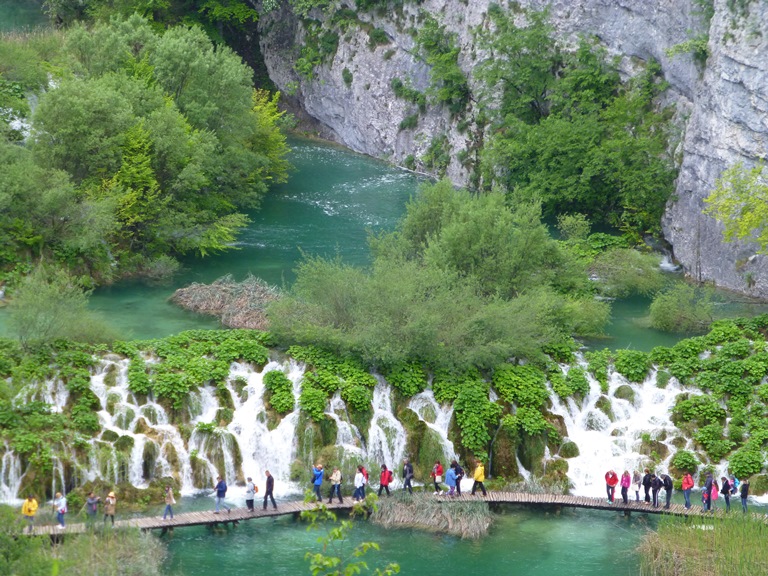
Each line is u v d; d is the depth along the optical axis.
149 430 45.88
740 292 64.44
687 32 70.00
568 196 74.56
